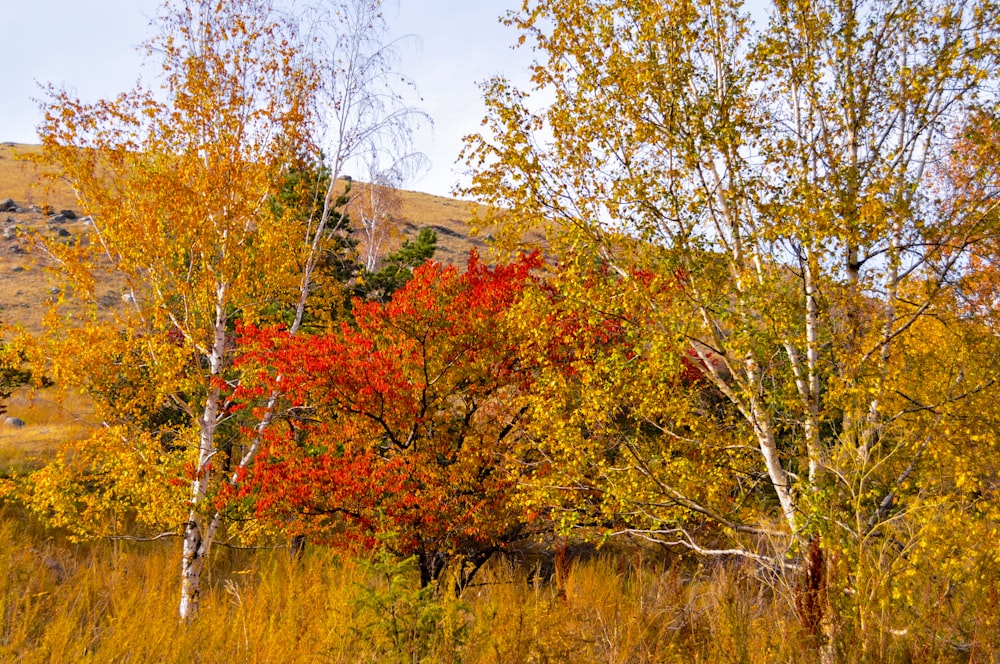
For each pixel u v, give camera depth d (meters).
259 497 10.02
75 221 48.34
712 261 7.56
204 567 12.11
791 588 6.31
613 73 7.93
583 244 7.94
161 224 10.48
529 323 8.91
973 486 6.10
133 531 13.62
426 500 9.98
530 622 5.84
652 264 7.68
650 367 7.70
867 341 7.20
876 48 7.92
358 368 10.46
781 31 8.07
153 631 6.75
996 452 6.68
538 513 9.74
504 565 11.12
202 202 10.63
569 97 8.20
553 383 8.48
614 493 8.12
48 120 10.25
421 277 11.17
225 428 12.92
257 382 10.91
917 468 7.27
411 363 10.87
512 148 8.19
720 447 8.32
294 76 11.44
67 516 10.52
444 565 10.49
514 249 8.59
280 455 10.43
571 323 8.98
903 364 7.35
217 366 10.95
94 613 7.83
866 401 7.24
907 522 6.43
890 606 5.59
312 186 13.46
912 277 7.39
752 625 5.73
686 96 7.69
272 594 8.41
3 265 40.59
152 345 10.67
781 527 7.59
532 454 11.17
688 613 6.12
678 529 8.16
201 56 10.88
